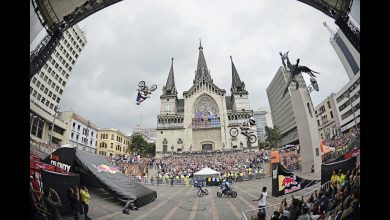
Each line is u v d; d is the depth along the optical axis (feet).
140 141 301.63
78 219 37.60
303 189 58.65
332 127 237.25
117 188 53.98
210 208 54.90
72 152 55.42
